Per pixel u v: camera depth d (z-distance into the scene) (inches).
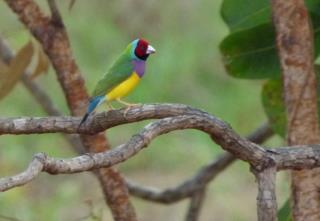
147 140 249.9
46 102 482.3
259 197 266.4
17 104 775.7
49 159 230.2
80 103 354.0
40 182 703.1
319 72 339.9
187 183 452.8
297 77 299.0
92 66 819.4
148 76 802.2
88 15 850.1
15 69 381.1
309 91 299.1
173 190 453.1
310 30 315.0
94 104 306.0
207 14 839.1
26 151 748.6
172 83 801.6
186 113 267.0
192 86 804.0
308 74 299.0
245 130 772.0
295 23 298.4
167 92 797.2
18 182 220.4
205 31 831.1
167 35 832.9
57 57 352.5
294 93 299.1
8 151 727.1
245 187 713.6
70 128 274.1
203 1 841.5
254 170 269.3
